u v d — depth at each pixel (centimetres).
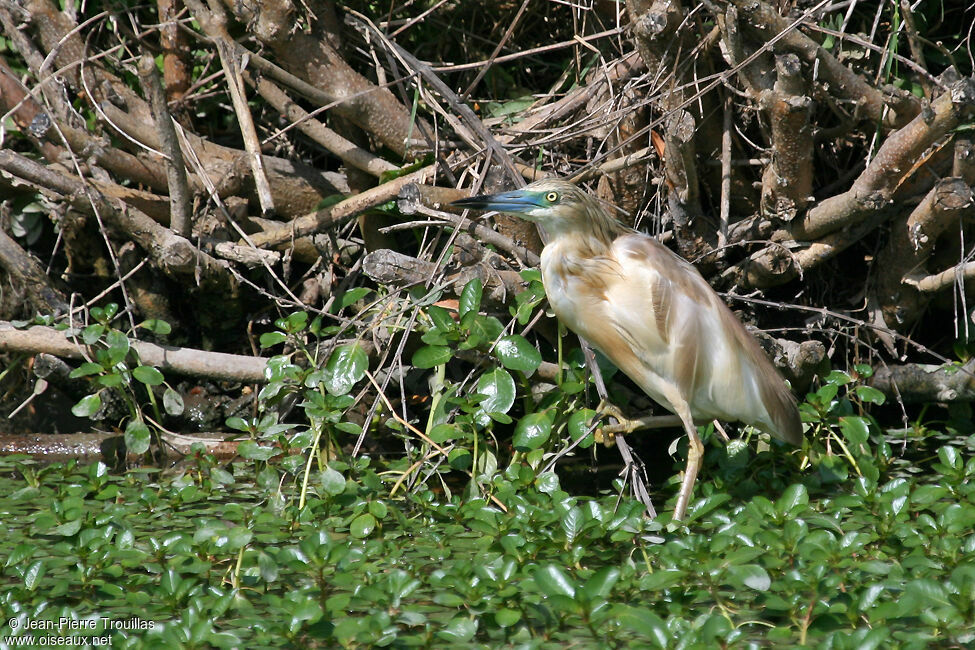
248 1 1030
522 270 964
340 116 1139
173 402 1034
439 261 962
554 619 651
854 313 1113
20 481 991
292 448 963
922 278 1027
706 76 1014
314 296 1152
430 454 939
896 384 1103
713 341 871
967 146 909
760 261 1033
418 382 1143
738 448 966
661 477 1033
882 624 634
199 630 606
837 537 782
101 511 877
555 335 1076
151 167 1113
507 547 741
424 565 754
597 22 1180
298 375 982
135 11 1272
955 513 768
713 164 1061
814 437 983
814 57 930
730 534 740
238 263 1098
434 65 1220
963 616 625
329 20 1105
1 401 1202
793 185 983
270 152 1225
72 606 689
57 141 1093
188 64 1188
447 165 1066
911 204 1002
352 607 675
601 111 1076
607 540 805
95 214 1038
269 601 672
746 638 638
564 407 990
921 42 1082
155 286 1159
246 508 905
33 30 1136
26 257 1127
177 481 973
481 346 934
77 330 1049
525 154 1126
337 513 884
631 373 905
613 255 873
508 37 1128
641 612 625
